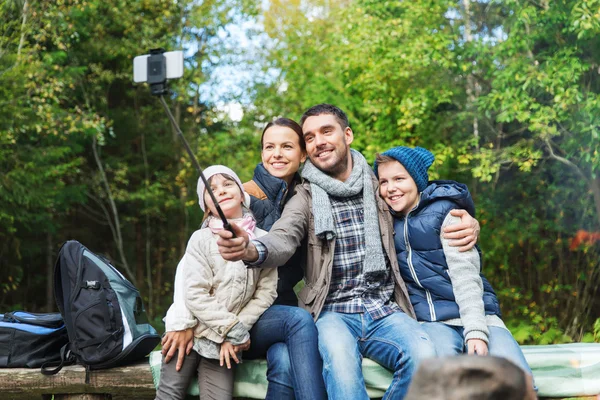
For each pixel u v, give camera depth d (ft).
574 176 31.86
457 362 2.82
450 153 31.55
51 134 35.83
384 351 8.93
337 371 8.54
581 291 32.94
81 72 37.22
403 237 9.51
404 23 30.40
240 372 9.39
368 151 32.86
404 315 9.24
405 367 8.60
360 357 8.92
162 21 42.98
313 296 9.34
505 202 34.37
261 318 9.16
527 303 33.40
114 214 45.80
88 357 9.89
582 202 31.78
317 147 9.81
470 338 8.77
